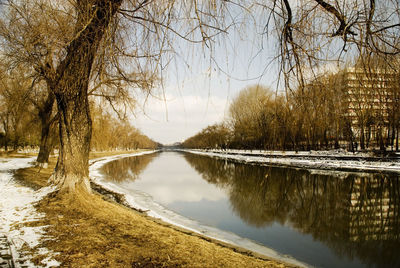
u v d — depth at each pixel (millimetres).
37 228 4945
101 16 3361
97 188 14398
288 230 8438
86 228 5121
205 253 4758
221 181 19469
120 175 22672
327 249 6891
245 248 6477
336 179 17906
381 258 6371
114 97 8805
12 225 5059
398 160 18719
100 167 30156
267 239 7562
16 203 6578
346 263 6070
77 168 7176
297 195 14086
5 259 3607
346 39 2732
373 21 2527
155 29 2916
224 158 46156
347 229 8547
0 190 8336
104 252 4105
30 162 20547
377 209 11023
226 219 9594
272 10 2934
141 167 31844
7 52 7445
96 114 11906
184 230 7004
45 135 15180
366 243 7332
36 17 5453
